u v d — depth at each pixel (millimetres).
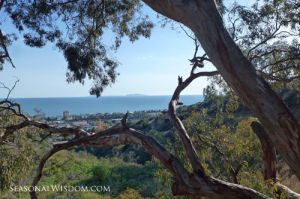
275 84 6703
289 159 2736
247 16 5867
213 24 2711
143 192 10828
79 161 19109
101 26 6898
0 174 6336
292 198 4082
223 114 5789
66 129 5023
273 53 5797
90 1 6418
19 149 6875
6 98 5695
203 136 5461
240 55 2736
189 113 5789
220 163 5496
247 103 2793
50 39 6262
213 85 6777
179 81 4465
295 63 5645
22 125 5359
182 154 5062
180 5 2758
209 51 2816
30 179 13039
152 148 3227
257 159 6457
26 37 6215
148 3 2953
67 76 6297
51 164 17484
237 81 2725
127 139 4090
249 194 2758
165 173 4836
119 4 6777
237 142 5609
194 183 2885
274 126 2686
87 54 6242
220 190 2799
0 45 6965
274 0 5621
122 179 13641
